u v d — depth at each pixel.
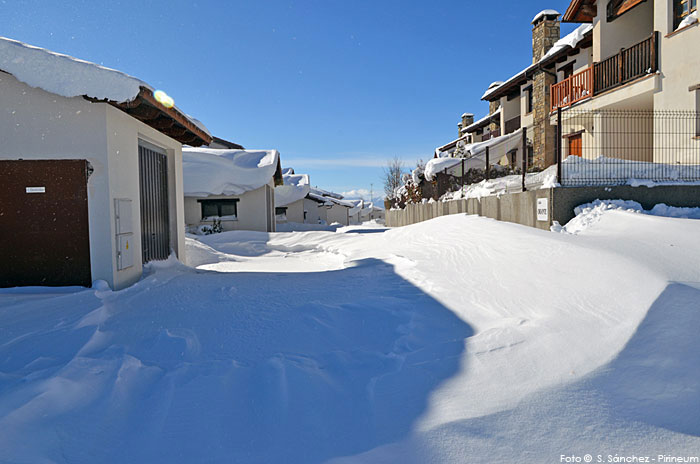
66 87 4.84
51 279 5.10
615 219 6.10
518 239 6.14
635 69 11.31
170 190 8.18
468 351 3.13
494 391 2.52
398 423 2.26
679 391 2.25
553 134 15.56
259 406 2.45
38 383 2.47
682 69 9.47
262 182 17.33
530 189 8.15
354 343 3.52
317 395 2.57
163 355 3.18
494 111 24.00
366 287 5.42
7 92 5.03
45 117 5.09
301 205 28.36
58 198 5.10
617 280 3.86
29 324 3.66
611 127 12.45
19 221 5.05
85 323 3.79
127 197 5.80
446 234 8.23
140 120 6.32
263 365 2.97
